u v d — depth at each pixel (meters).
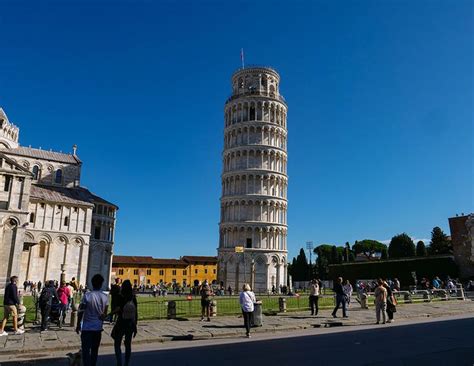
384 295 25.66
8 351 16.16
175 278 144.50
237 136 89.81
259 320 22.92
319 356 14.45
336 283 28.05
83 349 11.19
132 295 13.11
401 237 110.25
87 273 81.62
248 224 82.38
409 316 29.27
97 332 11.49
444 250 97.56
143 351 16.41
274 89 95.62
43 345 17.22
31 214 69.31
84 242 73.44
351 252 143.12
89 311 11.53
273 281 81.31
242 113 91.06
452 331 21.41
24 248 67.38
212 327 22.78
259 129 89.00
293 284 109.50
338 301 27.70
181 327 22.70
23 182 59.53
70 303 29.14
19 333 20.39
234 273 80.31
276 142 90.12
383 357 14.09
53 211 71.38
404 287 78.25
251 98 90.94
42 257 69.12
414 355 14.43
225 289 78.94
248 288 20.89
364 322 25.78
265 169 86.00
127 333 12.58
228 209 86.12
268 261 81.06
